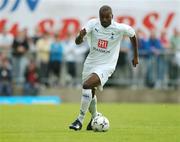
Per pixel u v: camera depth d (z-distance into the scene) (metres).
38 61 76.38
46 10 78.56
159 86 77.62
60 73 76.75
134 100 77.62
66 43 76.75
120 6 78.56
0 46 76.62
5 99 75.88
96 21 37.19
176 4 79.31
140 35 77.12
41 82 76.56
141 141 31.91
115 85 77.81
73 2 78.44
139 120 48.19
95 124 36.84
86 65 37.50
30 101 76.19
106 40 36.91
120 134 35.66
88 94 36.22
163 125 43.06
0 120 48.09
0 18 78.62
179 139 33.16
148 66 77.12
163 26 78.50
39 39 76.94
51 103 75.62
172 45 77.50
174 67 77.25
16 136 34.34
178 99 77.62
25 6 78.69
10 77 75.88
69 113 56.97
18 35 76.38
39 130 38.44
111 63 37.19
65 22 78.31
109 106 68.56
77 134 35.25
